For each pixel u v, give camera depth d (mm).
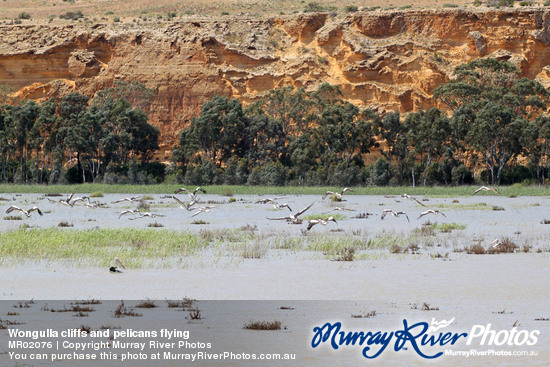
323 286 77688
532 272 88125
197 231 141250
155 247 109375
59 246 108000
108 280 82125
